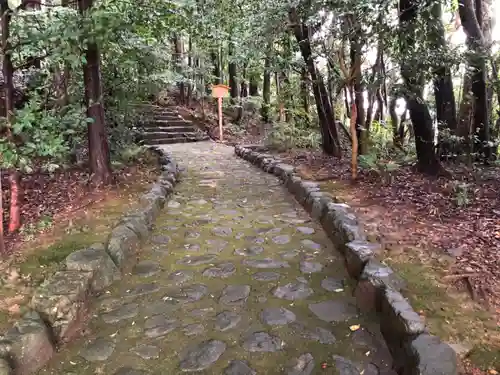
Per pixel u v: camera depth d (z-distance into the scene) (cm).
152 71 731
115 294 291
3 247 317
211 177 715
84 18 346
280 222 455
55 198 476
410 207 431
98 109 516
